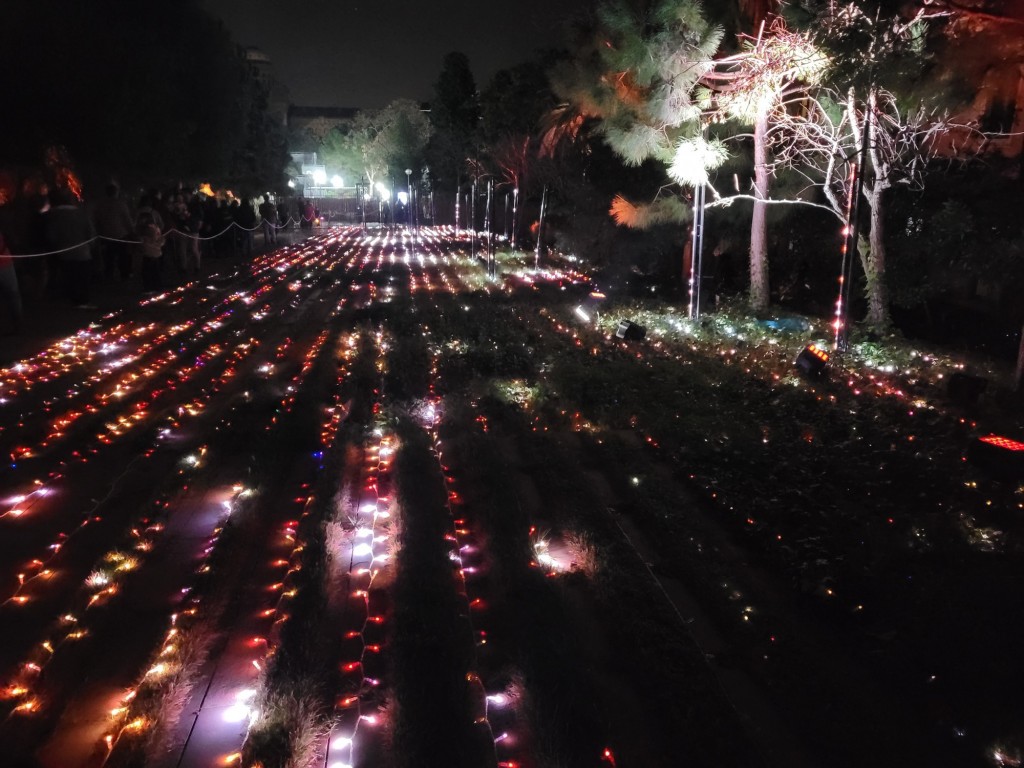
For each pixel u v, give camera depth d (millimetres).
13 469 6180
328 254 27844
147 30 21562
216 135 26891
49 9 17500
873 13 8633
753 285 12992
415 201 54156
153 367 9578
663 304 14055
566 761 3045
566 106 18547
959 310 11945
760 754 3109
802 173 11648
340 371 9250
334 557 4672
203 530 5125
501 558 4617
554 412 7414
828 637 3916
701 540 4891
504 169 26297
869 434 6754
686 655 3711
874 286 10992
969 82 9258
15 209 15250
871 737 3219
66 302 14203
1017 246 10016
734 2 12547
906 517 5066
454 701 3400
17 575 4566
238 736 3250
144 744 3174
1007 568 4441
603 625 4000
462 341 10828
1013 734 3152
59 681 3598
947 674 3568
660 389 8172
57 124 17219
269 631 3967
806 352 8820
